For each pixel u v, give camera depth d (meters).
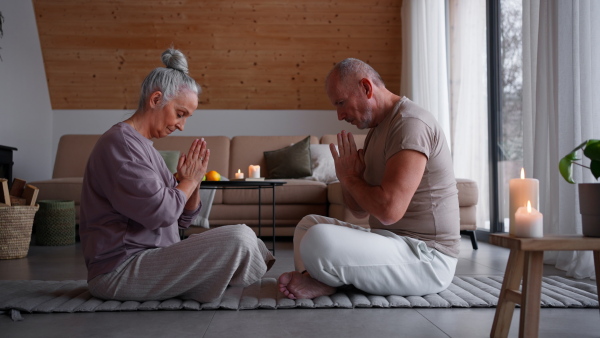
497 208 4.17
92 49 5.62
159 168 1.94
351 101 1.96
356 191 1.85
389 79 6.00
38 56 5.60
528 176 3.28
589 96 2.63
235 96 5.92
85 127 5.95
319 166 4.85
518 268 1.49
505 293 1.50
